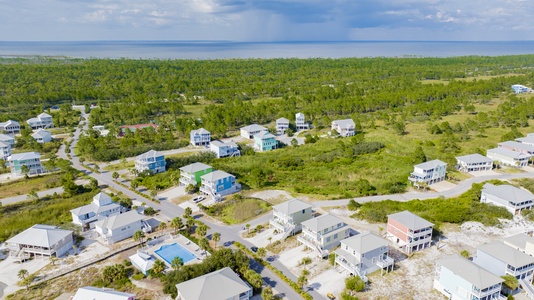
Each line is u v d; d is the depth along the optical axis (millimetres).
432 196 106562
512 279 64375
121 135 174875
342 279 70500
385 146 153250
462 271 63156
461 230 87750
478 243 82375
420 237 79562
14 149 154875
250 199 105000
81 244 84375
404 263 75500
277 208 88938
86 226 91312
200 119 195500
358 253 70500
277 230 88562
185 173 115938
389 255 78062
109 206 96125
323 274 72062
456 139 153750
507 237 84062
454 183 115438
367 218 93188
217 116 190875
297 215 87250
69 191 109938
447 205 97312
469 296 61500
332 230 80875
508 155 128750
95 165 136500
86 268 75188
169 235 87062
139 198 108375
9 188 116312
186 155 149375
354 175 124875
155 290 67625
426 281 69938
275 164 137250
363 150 147625
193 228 90188
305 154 147125
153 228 91000
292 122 190125
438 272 67562
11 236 85750
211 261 71188
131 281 70375
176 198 108250
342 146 148375
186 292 60844
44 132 167500
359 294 66250
